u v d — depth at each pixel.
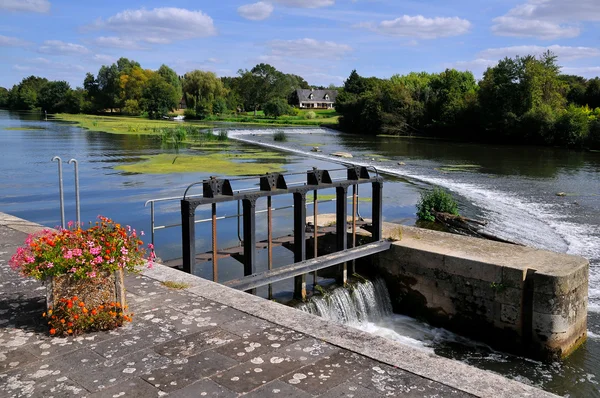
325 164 35.62
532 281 10.40
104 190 23.50
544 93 68.00
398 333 11.70
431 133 78.50
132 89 111.19
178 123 85.62
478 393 4.39
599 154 49.84
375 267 13.00
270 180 10.55
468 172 33.91
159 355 5.05
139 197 21.98
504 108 66.75
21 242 9.43
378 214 12.80
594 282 13.56
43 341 5.34
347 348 5.22
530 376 9.88
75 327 5.46
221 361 4.94
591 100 78.88
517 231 18.58
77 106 122.75
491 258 11.28
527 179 31.00
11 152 38.00
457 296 11.55
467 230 18.47
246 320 5.93
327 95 160.50
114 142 48.12
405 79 117.19
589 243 17.33
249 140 55.97
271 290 11.63
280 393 4.37
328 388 4.46
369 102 82.06
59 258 5.36
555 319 10.16
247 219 10.16
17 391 4.37
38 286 7.04
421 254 12.07
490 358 10.59
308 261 11.12
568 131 58.41
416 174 32.41
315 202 11.54
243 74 127.50
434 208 20.58
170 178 26.88
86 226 17.17
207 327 5.72
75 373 4.69
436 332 11.77
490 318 11.05
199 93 113.94
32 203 20.78
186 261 9.30
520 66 66.75
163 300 6.50
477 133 71.12
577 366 10.16
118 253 5.62
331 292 11.79
